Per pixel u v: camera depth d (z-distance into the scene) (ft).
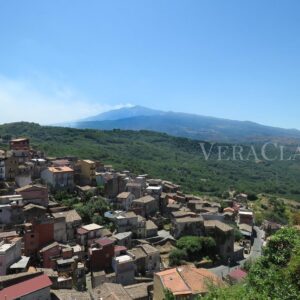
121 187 411.95
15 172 377.91
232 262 314.55
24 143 426.10
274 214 533.55
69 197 370.12
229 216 393.29
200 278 180.86
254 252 345.92
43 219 269.03
